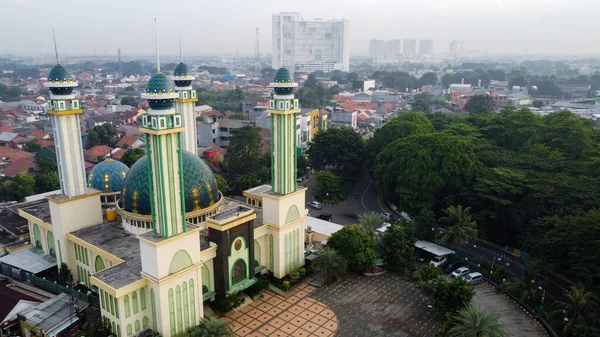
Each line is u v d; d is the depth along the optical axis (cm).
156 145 4422
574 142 9944
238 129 11381
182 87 6650
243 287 5653
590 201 7119
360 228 6994
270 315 5478
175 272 4691
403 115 12625
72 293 5281
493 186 7894
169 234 4609
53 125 5684
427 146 8925
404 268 6600
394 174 9294
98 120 17300
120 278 4666
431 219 7375
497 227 8238
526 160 9231
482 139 10631
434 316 5500
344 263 6119
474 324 4528
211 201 5928
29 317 4947
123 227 5950
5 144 13912
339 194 10456
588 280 5944
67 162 5719
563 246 6122
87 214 6006
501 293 6150
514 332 5272
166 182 4503
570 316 5334
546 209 7325
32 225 6638
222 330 4572
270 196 6031
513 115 11369
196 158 5975
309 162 12250
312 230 7544
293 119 6012
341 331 5178
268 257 6281
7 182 9525
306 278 6412
